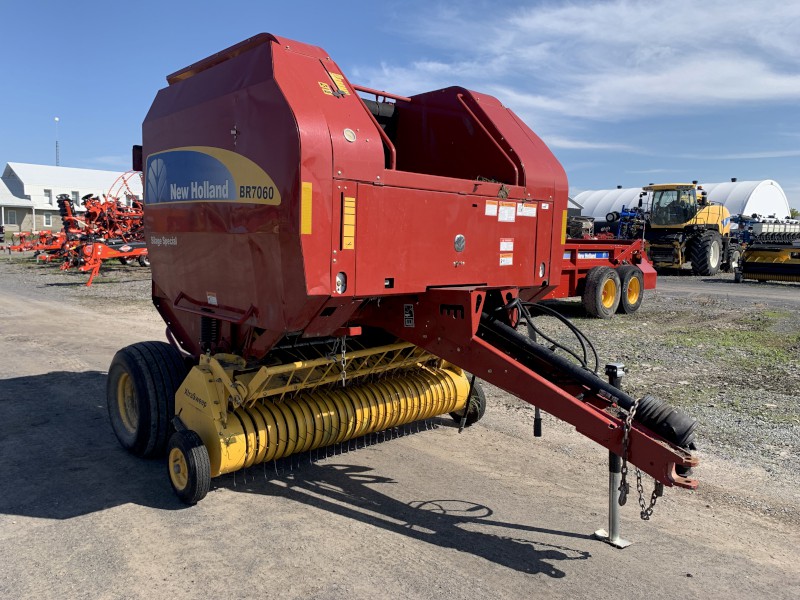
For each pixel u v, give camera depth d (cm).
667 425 334
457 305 390
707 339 1009
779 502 431
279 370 404
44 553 358
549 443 548
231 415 427
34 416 622
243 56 387
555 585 330
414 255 394
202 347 466
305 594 319
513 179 471
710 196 4897
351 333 410
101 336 1076
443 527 394
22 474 475
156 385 482
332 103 360
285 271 357
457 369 567
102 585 325
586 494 446
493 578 336
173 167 455
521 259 475
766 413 617
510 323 463
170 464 429
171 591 320
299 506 422
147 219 502
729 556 362
